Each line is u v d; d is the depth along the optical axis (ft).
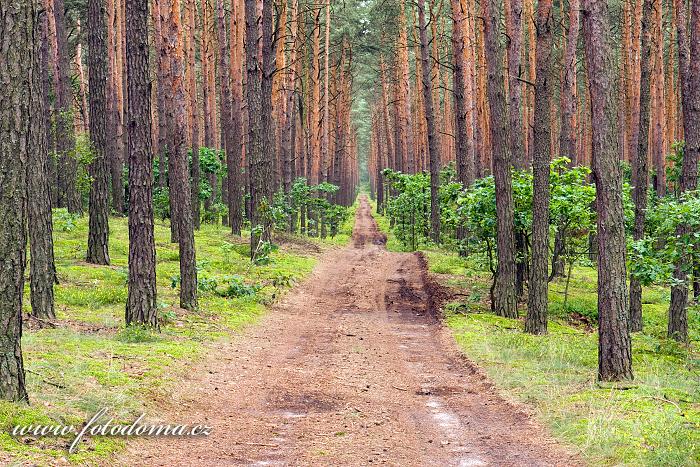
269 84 87.66
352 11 156.15
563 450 23.39
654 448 21.99
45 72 87.35
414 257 98.17
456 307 59.88
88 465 19.60
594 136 33.47
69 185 93.35
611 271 33.32
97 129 62.95
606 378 33.47
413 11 128.36
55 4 91.61
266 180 86.53
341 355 41.93
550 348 41.88
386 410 29.22
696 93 50.98
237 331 46.62
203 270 66.90
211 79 130.41
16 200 22.20
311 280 75.46
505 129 57.62
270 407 29.32
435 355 42.68
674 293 53.36
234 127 102.01
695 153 51.29
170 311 47.65
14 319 22.52
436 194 102.89
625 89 121.49
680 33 59.21
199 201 107.45
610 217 33.24
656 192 93.25
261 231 77.87
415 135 175.94
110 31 103.65
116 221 98.37
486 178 62.75
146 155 40.93
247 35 80.02
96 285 53.67
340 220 151.23
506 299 58.13
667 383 33.83
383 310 61.16
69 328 39.42
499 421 27.55
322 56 159.22
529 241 65.51
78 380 27.32
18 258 22.44
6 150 21.88
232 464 21.54
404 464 22.00
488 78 57.47
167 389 29.17
